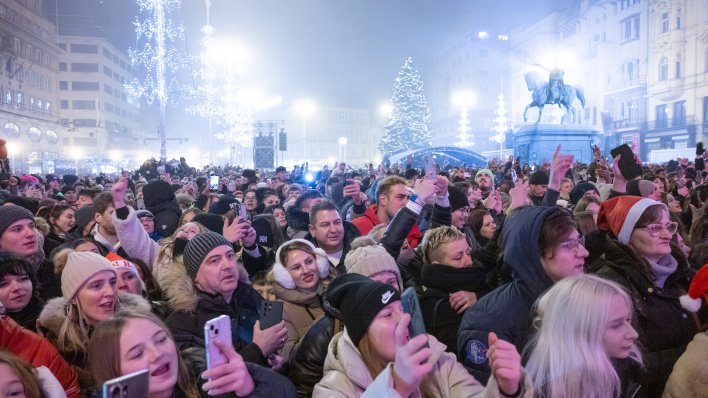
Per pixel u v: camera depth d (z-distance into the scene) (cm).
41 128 6788
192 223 521
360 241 443
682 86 4525
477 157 3322
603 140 5369
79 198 921
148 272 486
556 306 239
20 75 6259
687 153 3180
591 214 461
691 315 326
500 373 201
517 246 306
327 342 314
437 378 261
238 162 6644
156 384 244
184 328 339
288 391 265
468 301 367
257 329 303
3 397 216
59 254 432
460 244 385
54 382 246
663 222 328
